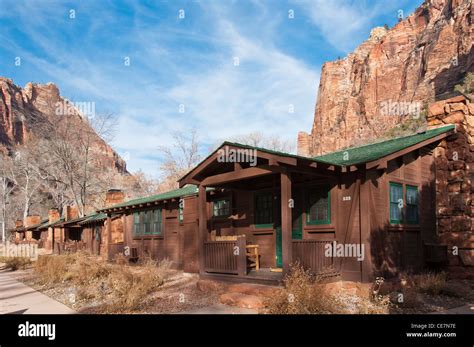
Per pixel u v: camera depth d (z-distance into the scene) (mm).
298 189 11797
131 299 9180
